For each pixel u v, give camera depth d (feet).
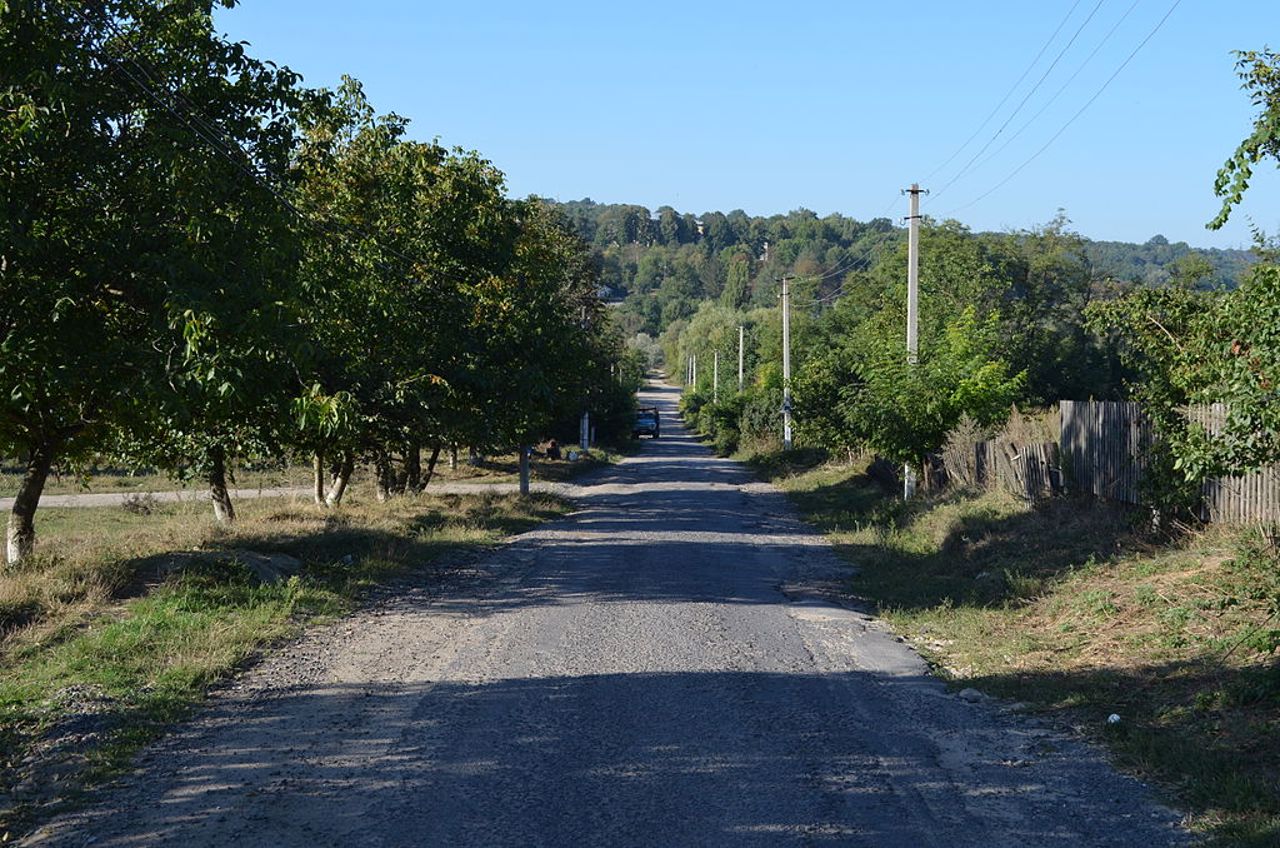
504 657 32.01
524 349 85.05
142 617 35.22
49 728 23.66
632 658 31.86
